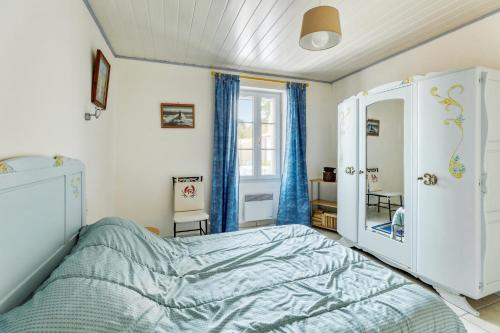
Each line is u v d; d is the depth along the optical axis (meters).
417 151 2.09
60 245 1.25
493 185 1.75
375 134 2.58
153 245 1.50
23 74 1.05
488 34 2.14
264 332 0.88
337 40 1.58
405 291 1.14
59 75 1.40
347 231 2.99
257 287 1.20
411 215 2.16
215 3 1.96
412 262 2.16
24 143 1.05
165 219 3.23
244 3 1.96
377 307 1.02
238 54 2.97
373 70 3.30
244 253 1.57
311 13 1.49
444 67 2.48
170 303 1.04
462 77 1.76
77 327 0.69
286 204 3.69
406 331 0.92
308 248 1.66
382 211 2.51
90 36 1.97
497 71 1.74
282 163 3.92
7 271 0.82
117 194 3.02
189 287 1.19
